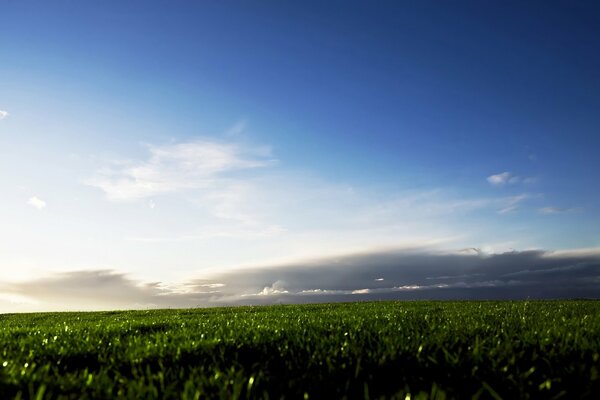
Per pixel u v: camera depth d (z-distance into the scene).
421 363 4.30
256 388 3.70
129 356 4.99
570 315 8.87
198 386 3.61
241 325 8.05
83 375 4.27
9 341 6.61
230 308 18.62
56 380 4.07
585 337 5.11
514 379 3.79
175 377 4.09
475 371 3.97
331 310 13.68
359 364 4.21
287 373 4.12
